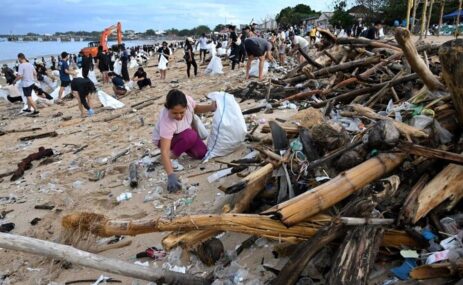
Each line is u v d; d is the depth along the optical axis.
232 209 3.60
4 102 16.94
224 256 3.36
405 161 3.43
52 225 4.57
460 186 3.09
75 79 11.41
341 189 3.01
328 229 2.73
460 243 2.75
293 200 2.93
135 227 3.24
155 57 42.59
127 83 16.92
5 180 6.56
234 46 16.97
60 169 6.66
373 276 2.81
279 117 6.77
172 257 3.54
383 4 43.84
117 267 2.80
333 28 45.59
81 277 3.54
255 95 9.08
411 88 5.91
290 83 9.36
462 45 3.24
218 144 5.55
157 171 5.66
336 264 2.56
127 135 8.49
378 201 2.97
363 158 3.55
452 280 2.55
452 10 39.59
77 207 4.91
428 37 25.55
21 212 5.10
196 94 11.90
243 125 5.57
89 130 9.59
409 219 2.92
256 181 3.70
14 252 4.05
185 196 4.72
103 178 5.87
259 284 2.98
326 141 3.88
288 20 71.88
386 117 4.61
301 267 2.62
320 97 7.61
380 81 7.17
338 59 9.34
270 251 3.32
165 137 4.93
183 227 3.03
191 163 5.63
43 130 10.34
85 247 3.60
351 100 6.48
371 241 2.66
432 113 3.96
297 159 3.81
